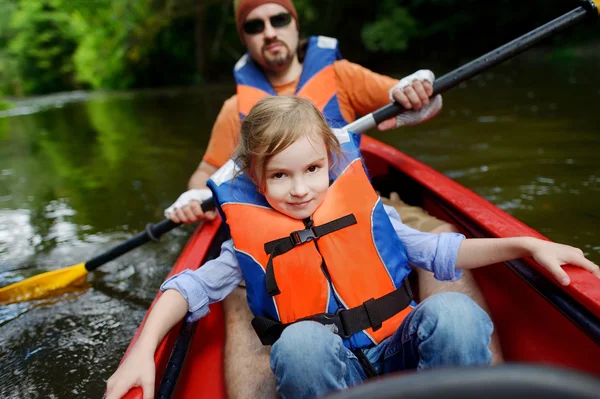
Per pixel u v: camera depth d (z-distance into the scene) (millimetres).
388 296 1070
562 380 447
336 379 859
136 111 7211
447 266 1105
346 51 11289
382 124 1727
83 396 1355
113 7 13445
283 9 1933
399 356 984
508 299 1196
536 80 5844
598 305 887
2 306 1887
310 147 1053
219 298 1164
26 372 1479
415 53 10641
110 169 3676
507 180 2508
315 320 1044
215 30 12539
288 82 2045
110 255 1933
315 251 1084
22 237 2508
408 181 1874
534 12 9406
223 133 2004
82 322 1736
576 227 1968
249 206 1154
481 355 852
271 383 1117
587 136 3156
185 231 2445
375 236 1121
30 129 6266
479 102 4703
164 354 1063
